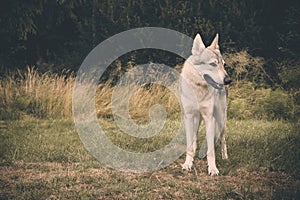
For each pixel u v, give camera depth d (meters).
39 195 8.22
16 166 9.96
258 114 16.38
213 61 9.62
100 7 20.08
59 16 20.91
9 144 11.70
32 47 21.42
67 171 9.73
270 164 10.10
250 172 9.81
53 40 21.58
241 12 19.88
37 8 20.12
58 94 16.33
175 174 9.61
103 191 8.45
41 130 13.60
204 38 19.30
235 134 12.82
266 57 19.95
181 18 19.52
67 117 15.75
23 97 16.31
